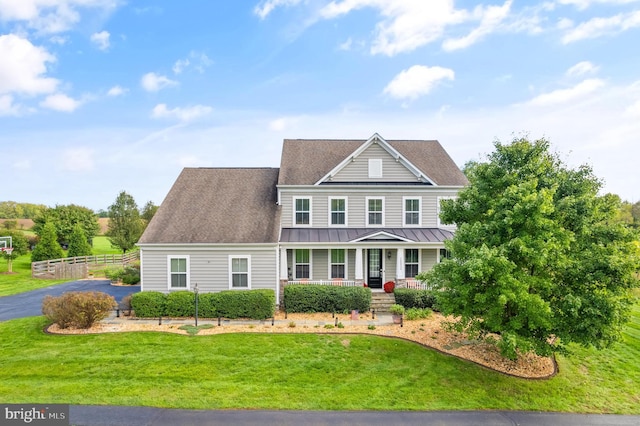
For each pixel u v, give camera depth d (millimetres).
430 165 23328
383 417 9273
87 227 50594
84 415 8961
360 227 21516
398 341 13742
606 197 11641
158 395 9945
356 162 21719
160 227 19234
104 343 13188
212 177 23031
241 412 9305
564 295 10961
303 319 16547
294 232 20719
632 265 10086
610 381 11648
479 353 12945
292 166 22531
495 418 9438
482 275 10297
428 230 21281
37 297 22031
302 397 10055
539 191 11469
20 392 9930
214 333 14328
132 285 26188
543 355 10812
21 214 91688
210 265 18688
